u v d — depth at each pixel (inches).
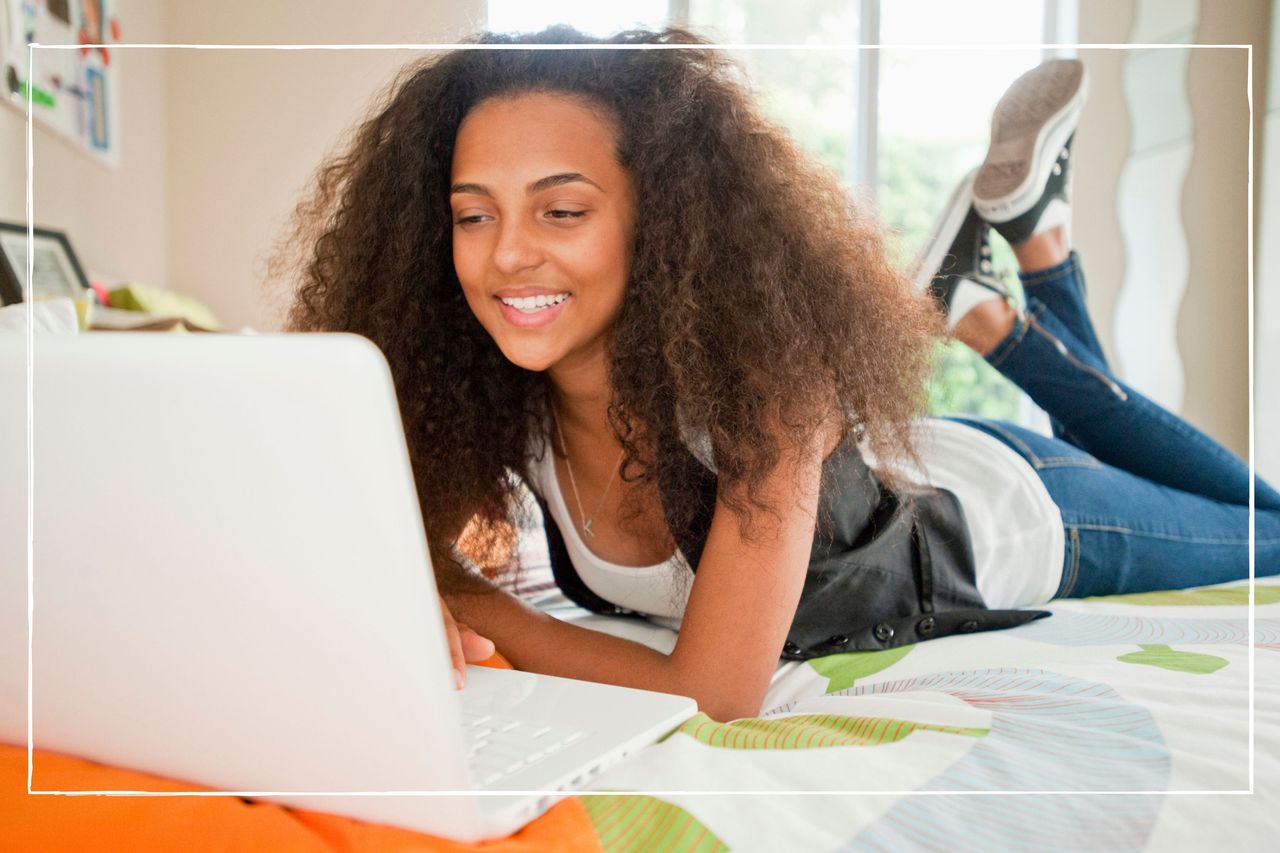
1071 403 74.9
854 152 153.6
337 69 134.5
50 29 92.3
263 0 133.0
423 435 47.4
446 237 46.8
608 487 46.6
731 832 21.2
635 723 27.3
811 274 40.9
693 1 149.9
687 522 41.3
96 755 23.5
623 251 41.3
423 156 45.6
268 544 18.3
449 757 19.3
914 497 47.4
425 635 18.3
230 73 132.9
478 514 50.3
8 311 45.2
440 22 135.0
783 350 38.6
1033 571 54.0
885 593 45.2
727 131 41.1
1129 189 142.1
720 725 28.7
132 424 18.2
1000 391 153.8
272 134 133.9
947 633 43.9
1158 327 139.3
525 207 39.9
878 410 42.6
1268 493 66.1
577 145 39.9
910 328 45.9
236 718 20.6
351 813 21.0
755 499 36.5
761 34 151.6
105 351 18.1
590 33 42.6
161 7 128.9
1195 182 135.9
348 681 19.1
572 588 51.2
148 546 19.1
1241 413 136.7
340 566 18.1
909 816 22.1
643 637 45.7
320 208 52.0
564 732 26.3
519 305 41.0
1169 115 138.1
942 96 152.8
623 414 41.8
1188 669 33.8
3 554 20.5
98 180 106.5
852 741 27.1
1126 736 26.4
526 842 20.5
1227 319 136.5
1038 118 78.3
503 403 47.9
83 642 21.0
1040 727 27.4
